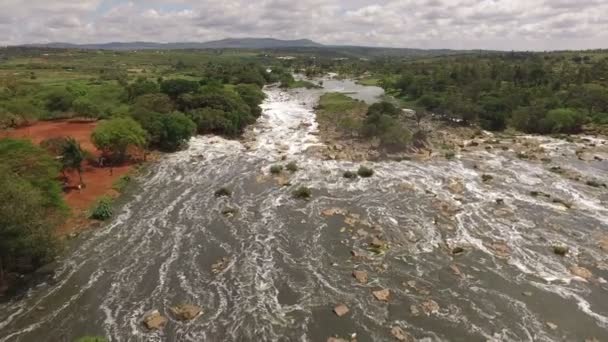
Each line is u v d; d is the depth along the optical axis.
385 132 85.06
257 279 38.44
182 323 32.44
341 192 60.25
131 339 30.70
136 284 37.41
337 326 32.19
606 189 61.47
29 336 30.80
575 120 99.00
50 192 44.31
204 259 41.78
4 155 45.62
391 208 54.34
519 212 53.12
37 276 38.19
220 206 54.88
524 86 145.75
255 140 91.06
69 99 101.56
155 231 47.53
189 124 84.94
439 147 84.31
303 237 46.53
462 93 129.12
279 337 31.02
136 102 97.81
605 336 31.23
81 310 33.78
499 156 79.50
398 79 176.50
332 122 105.00
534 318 33.22
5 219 32.47
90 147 75.38
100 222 49.34
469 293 36.44
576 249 43.94
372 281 38.16
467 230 48.16
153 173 68.06
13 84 116.81
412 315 33.50
